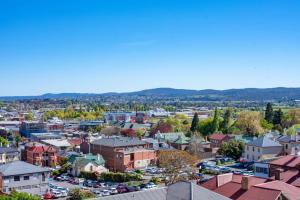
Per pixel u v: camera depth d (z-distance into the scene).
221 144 172.00
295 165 86.62
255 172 103.44
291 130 194.38
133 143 157.62
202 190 38.84
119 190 110.62
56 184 122.19
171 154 118.88
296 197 55.03
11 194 78.75
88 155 147.00
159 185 116.12
